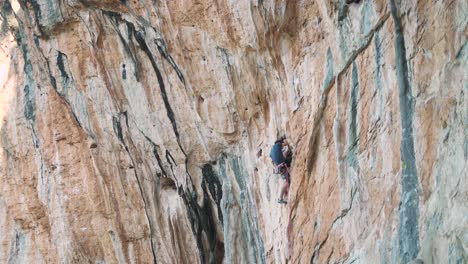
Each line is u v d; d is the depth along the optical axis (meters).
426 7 11.27
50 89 20.81
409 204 11.29
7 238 22.34
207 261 19.30
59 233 21.31
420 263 10.84
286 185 15.08
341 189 13.25
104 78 19.00
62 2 18.94
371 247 12.22
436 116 10.95
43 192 21.38
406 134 11.50
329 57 13.80
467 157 10.23
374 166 12.39
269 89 15.96
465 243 9.98
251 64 16.06
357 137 12.91
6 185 21.78
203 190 18.56
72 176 20.89
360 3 12.93
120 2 17.58
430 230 10.74
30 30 19.95
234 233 17.81
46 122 20.98
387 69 12.19
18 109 21.31
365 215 12.52
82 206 20.89
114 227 20.58
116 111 19.25
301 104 14.72
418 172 11.20
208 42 16.53
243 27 15.69
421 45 11.36
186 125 18.00
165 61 17.64
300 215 14.54
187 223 19.36
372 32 12.60
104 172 20.34
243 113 16.80
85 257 21.14
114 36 18.36
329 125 13.80
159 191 19.78
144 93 18.34
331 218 13.45
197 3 16.25
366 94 12.75
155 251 20.31
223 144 17.62
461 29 10.59
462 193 10.22
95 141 20.19
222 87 16.84
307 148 14.30
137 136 19.16
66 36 19.33
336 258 13.21
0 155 21.72
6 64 21.42
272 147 15.35
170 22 16.83
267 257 16.38
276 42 15.18
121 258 20.66
